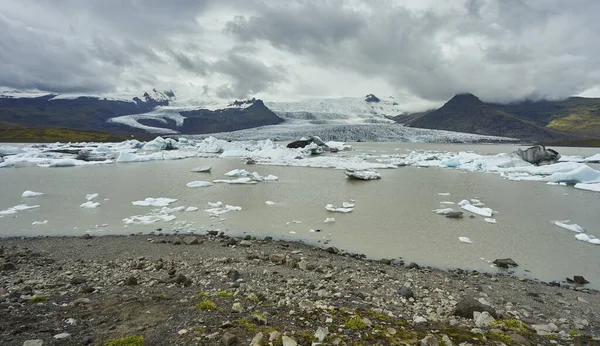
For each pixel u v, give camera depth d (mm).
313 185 37938
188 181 40406
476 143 190250
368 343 7133
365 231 20641
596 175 38781
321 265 14383
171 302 9219
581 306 11242
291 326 7805
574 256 16688
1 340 6699
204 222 22484
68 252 16000
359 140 197625
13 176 44969
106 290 10453
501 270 14969
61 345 6598
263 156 76125
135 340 6785
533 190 35844
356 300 10289
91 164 61156
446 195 32500
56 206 27047
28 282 11227
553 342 7902
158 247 16859
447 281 13102
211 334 7180
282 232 20359
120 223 22141
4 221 22547
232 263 14094
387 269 14383
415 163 64562
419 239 19172
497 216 24703
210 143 98875
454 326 8477
